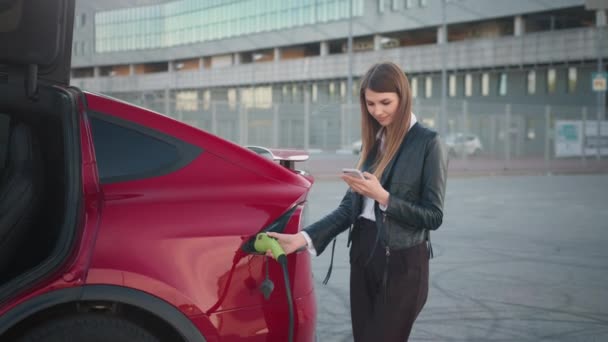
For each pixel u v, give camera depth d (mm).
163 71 93000
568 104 49062
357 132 24750
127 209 2395
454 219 11742
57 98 2516
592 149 33406
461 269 7121
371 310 2551
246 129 22391
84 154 2432
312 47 73938
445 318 5176
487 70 52531
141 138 2533
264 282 2400
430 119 28219
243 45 75312
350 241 2584
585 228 10633
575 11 49219
